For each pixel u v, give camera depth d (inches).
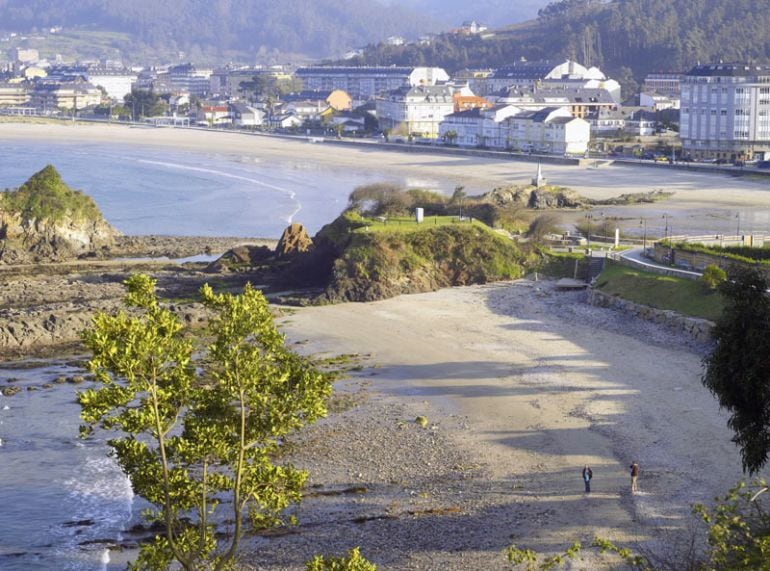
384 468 3245.6
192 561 2137.1
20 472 3307.1
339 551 2699.3
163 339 2071.9
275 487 2237.9
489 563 2598.4
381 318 5226.4
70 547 2790.4
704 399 3769.7
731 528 2429.9
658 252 5846.5
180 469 2170.3
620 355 4399.6
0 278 6299.2
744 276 2933.1
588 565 2549.2
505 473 3169.3
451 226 6240.2
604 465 3189.0
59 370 4441.4
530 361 4370.1
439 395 3964.1
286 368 2180.1
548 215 7529.5
